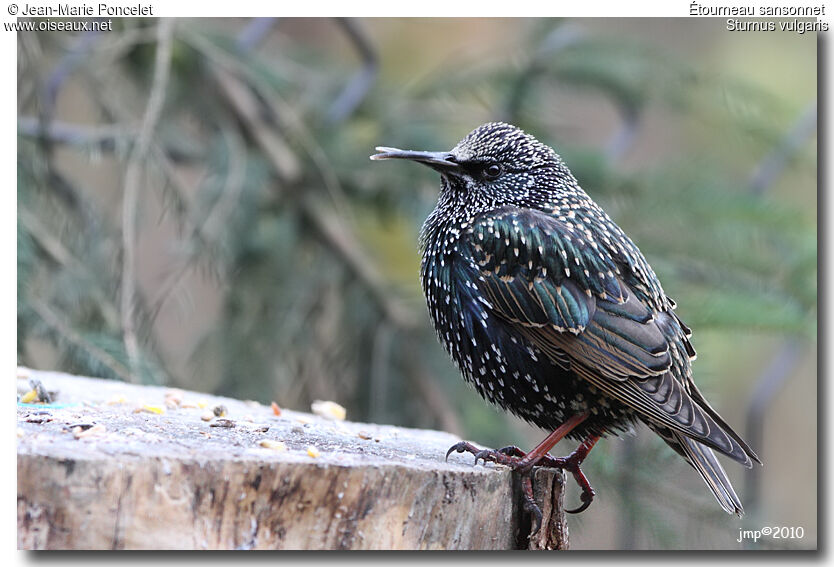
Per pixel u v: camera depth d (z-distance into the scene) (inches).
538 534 269.4
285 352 454.0
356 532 228.8
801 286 426.3
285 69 498.9
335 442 267.0
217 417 287.6
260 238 455.8
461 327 312.5
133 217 384.2
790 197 559.5
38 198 422.3
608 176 448.8
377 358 455.2
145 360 370.3
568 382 297.9
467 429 440.1
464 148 324.8
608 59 480.4
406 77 601.9
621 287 301.3
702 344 386.3
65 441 221.3
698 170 464.1
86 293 407.2
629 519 371.6
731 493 276.1
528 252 302.0
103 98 448.5
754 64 688.4
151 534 211.0
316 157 445.4
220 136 452.4
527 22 506.6
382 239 502.6
